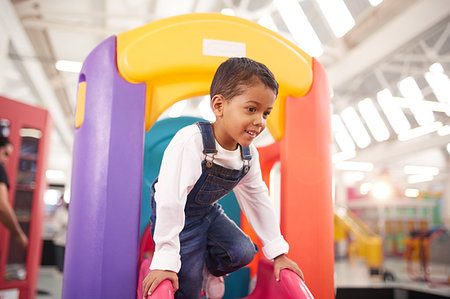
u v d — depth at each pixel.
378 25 6.18
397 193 11.73
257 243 1.66
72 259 1.13
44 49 6.94
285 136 1.31
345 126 12.09
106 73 1.17
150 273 0.87
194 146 0.94
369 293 3.38
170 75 1.22
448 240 7.01
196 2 5.82
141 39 1.20
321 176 1.32
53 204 12.38
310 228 1.27
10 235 3.29
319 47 6.59
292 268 1.06
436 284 5.25
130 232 1.11
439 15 4.89
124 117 1.16
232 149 1.01
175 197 0.90
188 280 1.00
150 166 1.53
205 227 1.07
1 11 4.92
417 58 6.98
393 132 11.26
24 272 3.29
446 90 8.26
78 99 1.28
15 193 3.38
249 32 1.29
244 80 0.85
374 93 8.98
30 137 3.47
